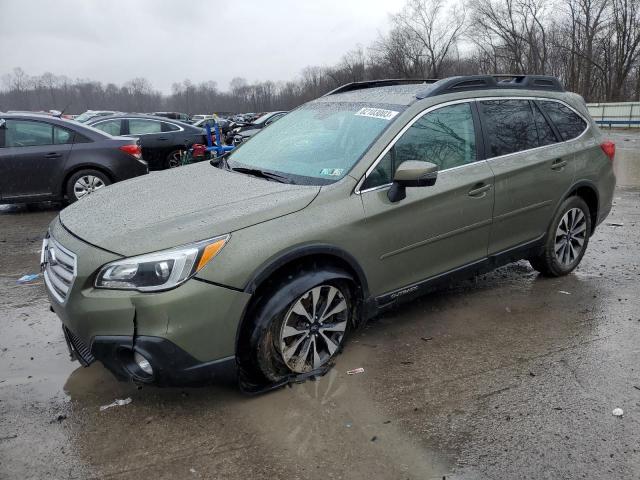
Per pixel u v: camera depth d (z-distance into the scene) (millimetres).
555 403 3109
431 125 3852
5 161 8023
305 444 2762
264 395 3174
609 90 53594
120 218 3094
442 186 3775
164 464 2621
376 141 3586
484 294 4738
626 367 3508
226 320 2863
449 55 72062
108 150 8492
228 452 2703
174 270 2723
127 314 2707
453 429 2885
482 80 4297
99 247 2824
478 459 2660
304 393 3193
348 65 82500
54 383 3332
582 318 4246
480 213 4039
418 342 3848
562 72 62594
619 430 2869
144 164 8898
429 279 3873
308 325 3258
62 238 3066
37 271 5480
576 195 4969
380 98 4133
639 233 6758
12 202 8203
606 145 5160
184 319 2740
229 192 3387
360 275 3414
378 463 2629
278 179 3611
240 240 2912
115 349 2764
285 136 4227
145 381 2850
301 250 3078
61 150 8281
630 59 50406
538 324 4137
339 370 3455
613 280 5074
